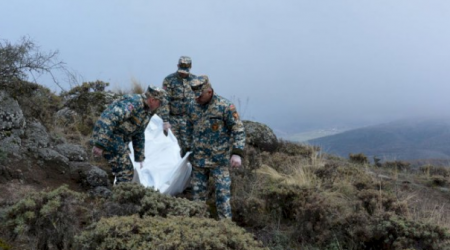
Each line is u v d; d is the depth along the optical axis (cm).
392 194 581
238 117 441
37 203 348
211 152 448
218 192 448
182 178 518
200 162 454
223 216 446
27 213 335
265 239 435
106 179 523
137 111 442
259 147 900
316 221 448
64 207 352
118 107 430
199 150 453
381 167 931
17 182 448
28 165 480
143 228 310
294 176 642
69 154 543
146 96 444
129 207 373
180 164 505
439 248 407
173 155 576
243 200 490
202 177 464
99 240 304
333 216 460
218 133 444
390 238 419
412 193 677
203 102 442
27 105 568
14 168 460
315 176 636
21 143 505
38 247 336
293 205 494
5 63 510
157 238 296
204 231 302
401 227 420
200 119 450
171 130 636
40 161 498
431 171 884
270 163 741
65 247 335
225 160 452
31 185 456
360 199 514
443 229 420
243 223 481
